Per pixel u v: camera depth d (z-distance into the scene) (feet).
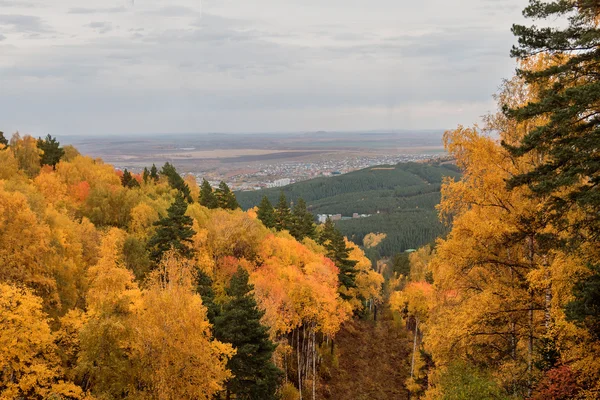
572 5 40.96
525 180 44.47
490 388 53.57
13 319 62.49
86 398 61.62
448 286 62.23
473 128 59.06
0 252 86.48
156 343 64.34
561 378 43.47
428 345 65.36
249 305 86.17
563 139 40.55
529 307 55.62
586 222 43.29
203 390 67.21
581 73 41.22
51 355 66.33
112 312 69.67
